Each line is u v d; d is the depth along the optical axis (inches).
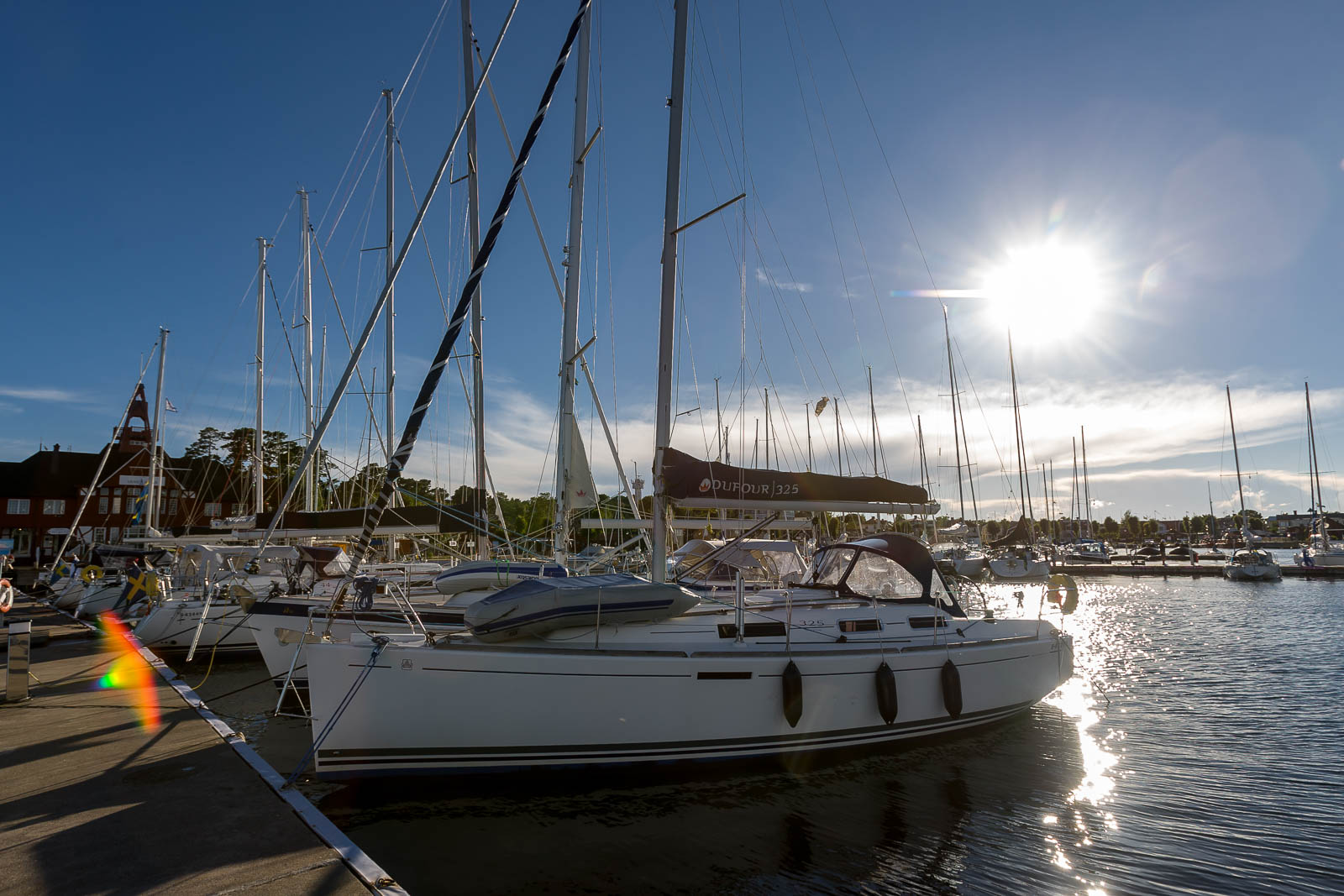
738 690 260.2
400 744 231.1
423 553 629.9
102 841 161.6
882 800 251.4
